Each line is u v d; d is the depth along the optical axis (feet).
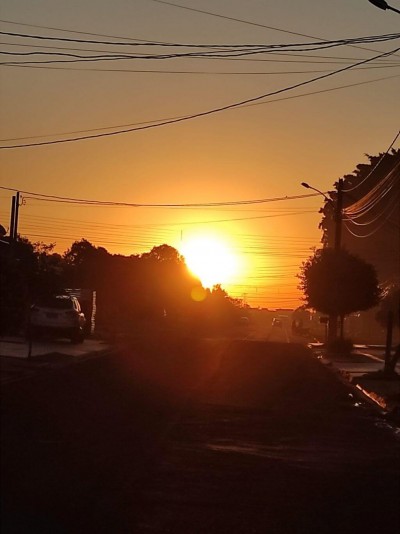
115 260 271.28
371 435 60.08
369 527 34.09
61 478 39.09
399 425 66.49
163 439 52.39
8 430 51.52
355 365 139.95
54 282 140.26
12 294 81.00
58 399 68.44
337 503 37.99
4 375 84.02
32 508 33.42
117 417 60.64
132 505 35.04
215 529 32.19
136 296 263.90
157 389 82.07
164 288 292.40
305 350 171.94
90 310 171.32
